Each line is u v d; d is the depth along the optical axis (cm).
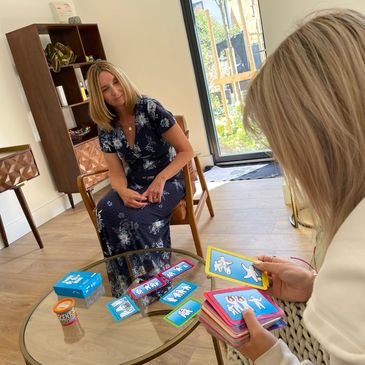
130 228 202
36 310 144
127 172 227
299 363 73
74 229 330
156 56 416
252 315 78
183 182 229
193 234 227
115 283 157
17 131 350
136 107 210
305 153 53
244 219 284
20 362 175
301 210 256
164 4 394
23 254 296
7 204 329
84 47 427
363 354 45
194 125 425
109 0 412
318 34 53
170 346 113
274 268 99
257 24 379
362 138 50
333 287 49
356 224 51
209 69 411
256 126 61
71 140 357
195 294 135
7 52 348
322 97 50
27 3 370
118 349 118
